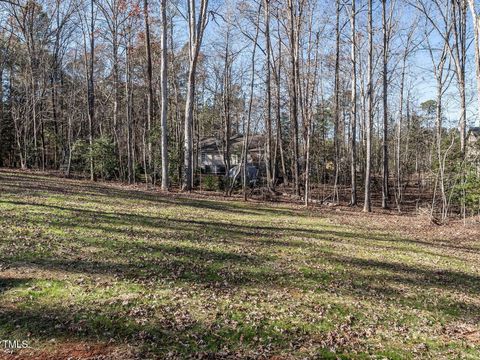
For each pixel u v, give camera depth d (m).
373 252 10.38
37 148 29.12
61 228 9.16
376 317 6.02
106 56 32.41
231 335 4.99
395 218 18.39
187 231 10.63
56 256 7.15
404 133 41.03
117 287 6.06
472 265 9.80
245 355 4.57
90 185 19.73
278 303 6.16
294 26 25.78
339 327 5.54
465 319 6.26
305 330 5.34
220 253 8.61
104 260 7.26
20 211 10.37
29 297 5.40
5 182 16.31
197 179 28.41
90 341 4.51
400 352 4.98
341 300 6.58
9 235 8.06
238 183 27.44
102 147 25.05
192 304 5.75
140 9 24.41
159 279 6.62
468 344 5.34
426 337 5.48
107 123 38.94
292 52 25.48
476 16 17.03
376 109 38.31
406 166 37.19
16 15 28.97
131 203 14.59
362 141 35.31
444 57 24.53
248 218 14.56
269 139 27.92
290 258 8.85
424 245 12.16
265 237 11.10
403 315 6.20
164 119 20.89
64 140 31.56
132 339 4.64
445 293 7.45
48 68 32.94
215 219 13.31
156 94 38.00
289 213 17.44
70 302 5.38
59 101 35.72
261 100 31.80
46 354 4.20
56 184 17.98
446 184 19.58
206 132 42.03
